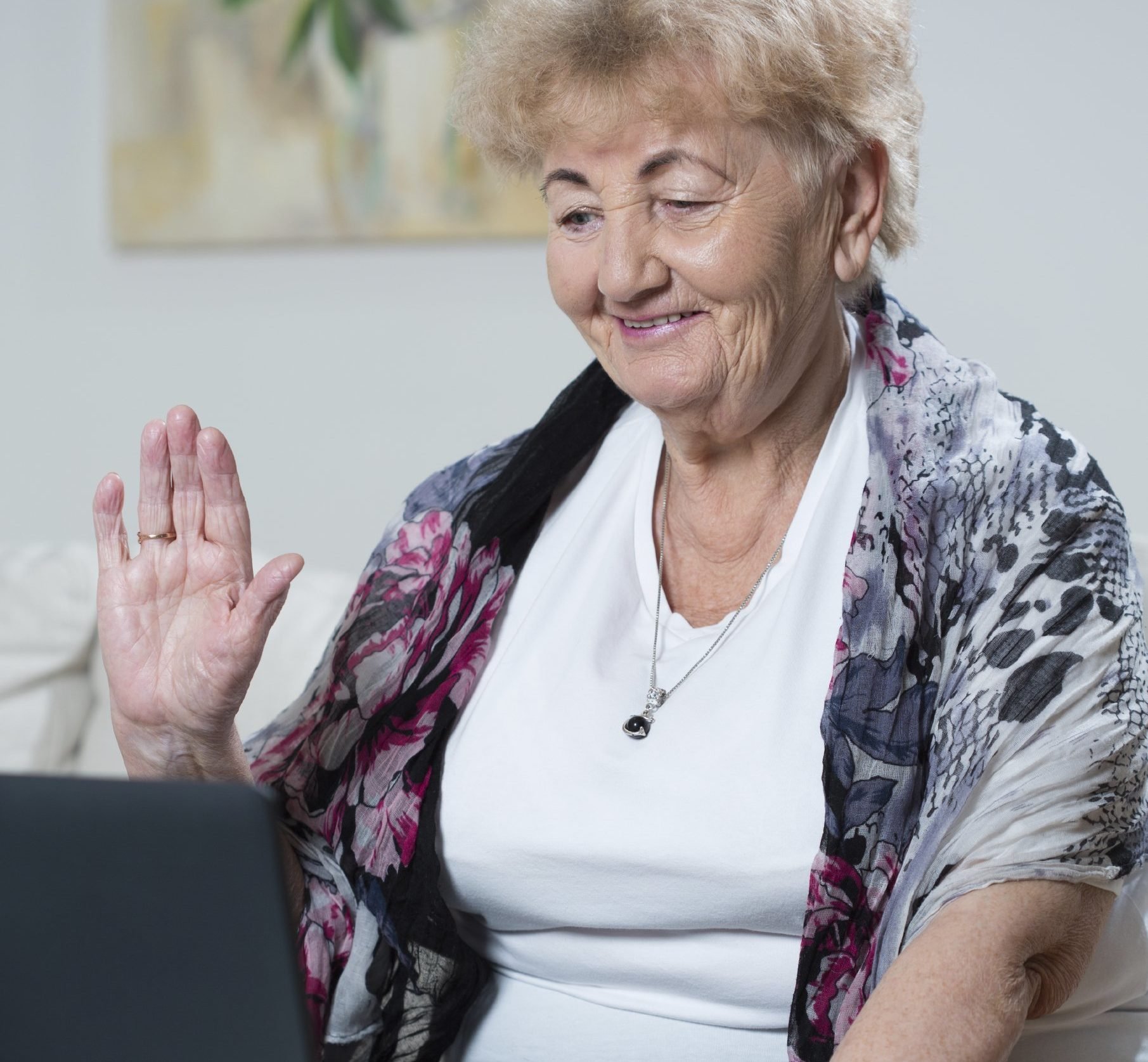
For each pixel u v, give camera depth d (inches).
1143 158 101.2
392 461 123.7
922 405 47.3
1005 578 43.9
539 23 43.8
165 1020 25.8
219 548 45.6
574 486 54.7
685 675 47.8
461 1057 50.9
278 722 54.6
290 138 120.8
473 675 50.9
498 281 118.6
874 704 43.7
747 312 44.7
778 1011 45.9
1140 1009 48.8
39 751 78.0
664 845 44.7
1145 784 41.4
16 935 25.7
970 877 39.6
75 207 129.1
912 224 48.9
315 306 124.0
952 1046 36.4
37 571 81.7
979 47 104.3
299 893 51.6
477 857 48.5
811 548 47.8
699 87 42.3
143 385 129.9
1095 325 103.7
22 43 128.3
